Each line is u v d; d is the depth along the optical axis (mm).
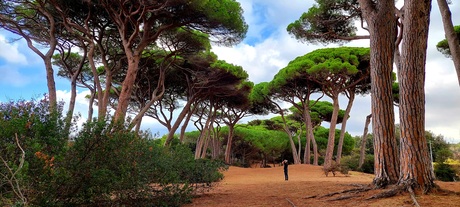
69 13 12508
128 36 13453
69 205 4543
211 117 26734
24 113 4051
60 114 4543
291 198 7078
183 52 15656
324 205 5832
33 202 3686
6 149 3512
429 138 33250
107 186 4879
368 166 27109
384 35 6945
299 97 24625
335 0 14219
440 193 5621
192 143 38812
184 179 7871
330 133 21078
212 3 11664
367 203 5523
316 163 25953
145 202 5883
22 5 12891
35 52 11539
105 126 5039
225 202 7109
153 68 18312
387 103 6766
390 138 6672
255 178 17125
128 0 11039
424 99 6074
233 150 39062
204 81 19219
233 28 12594
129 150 5367
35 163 3748
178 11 11500
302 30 15930
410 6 6105
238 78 19594
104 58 12828
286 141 37656
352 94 22344
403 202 5203
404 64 6137
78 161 4531
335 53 20391
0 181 3320
